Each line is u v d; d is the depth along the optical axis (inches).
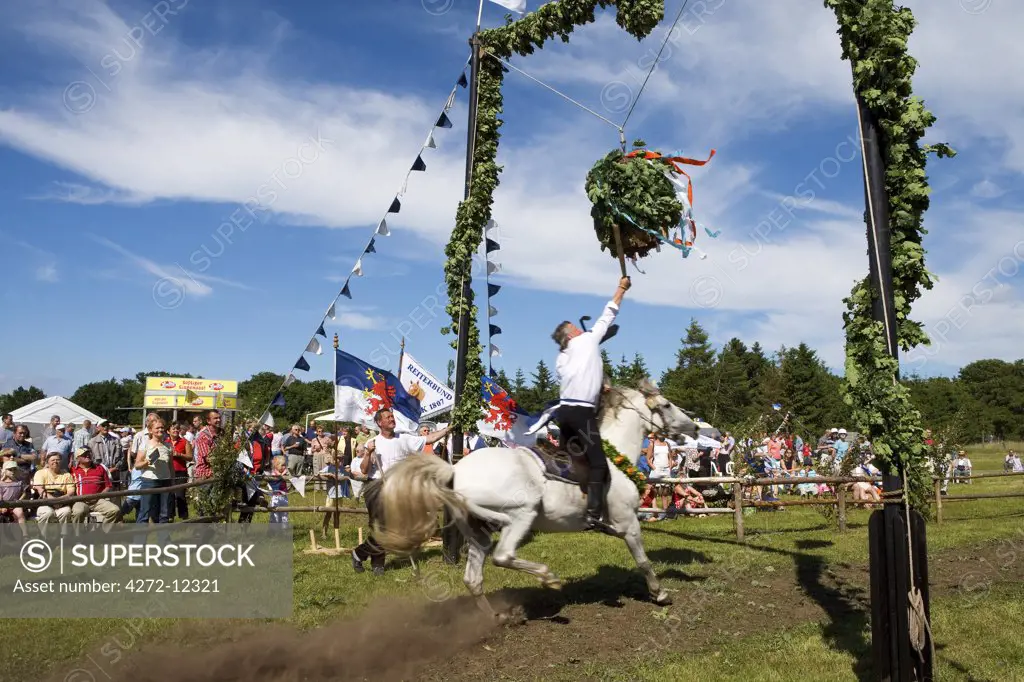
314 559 371.6
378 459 354.9
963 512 563.8
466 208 357.7
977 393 2728.8
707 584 309.9
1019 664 211.5
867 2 199.6
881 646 191.5
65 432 561.9
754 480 439.8
